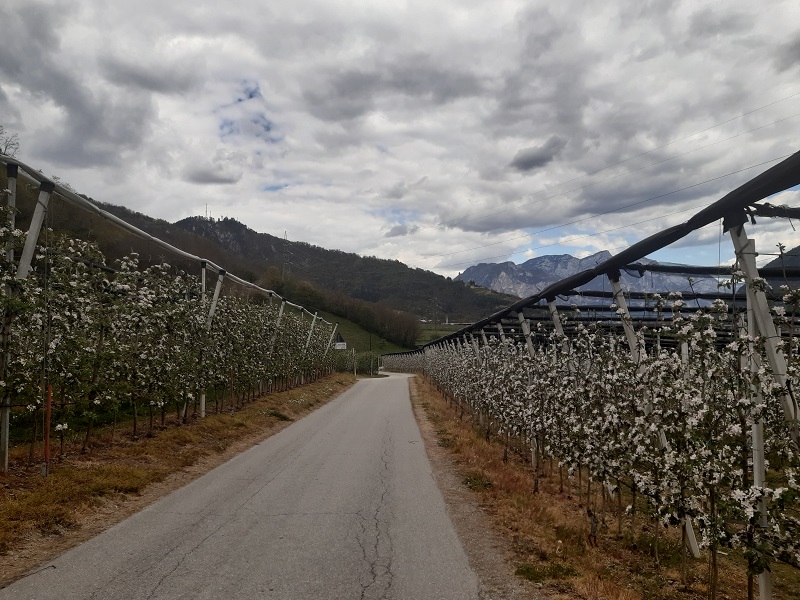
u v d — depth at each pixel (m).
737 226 5.12
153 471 9.16
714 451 4.82
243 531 6.44
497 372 14.24
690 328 5.00
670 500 5.25
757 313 4.92
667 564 6.30
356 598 4.66
